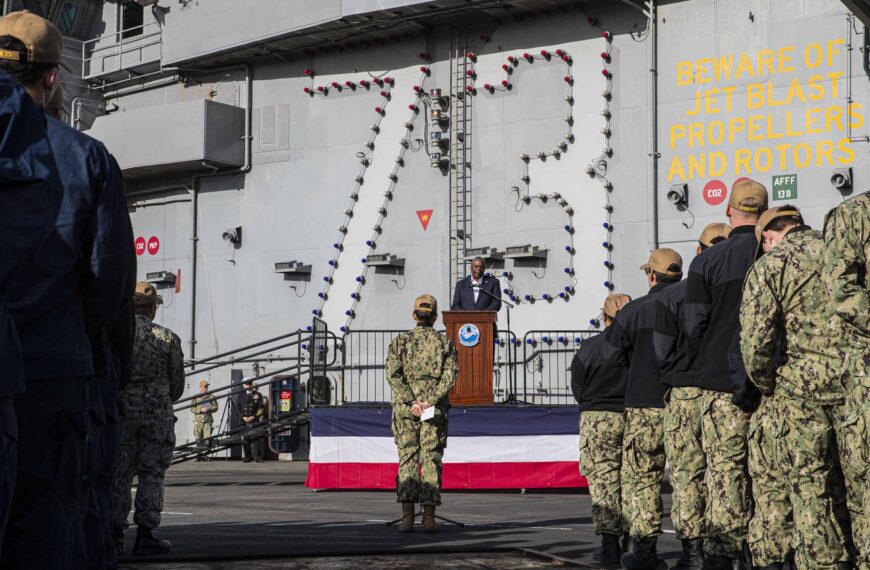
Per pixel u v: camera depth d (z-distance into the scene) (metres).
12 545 3.36
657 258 6.77
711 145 15.34
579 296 16.38
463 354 13.46
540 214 16.84
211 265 20.94
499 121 17.41
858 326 4.13
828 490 4.79
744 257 5.65
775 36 14.88
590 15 16.55
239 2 19.61
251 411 19.92
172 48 20.83
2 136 3.04
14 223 2.97
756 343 4.86
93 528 4.37
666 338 5.98
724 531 5.60
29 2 22.25
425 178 18.22
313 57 19.78
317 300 19.38
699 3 15.52
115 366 5.23
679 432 6.00
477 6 17.02
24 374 3.20
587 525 9.34
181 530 8.86
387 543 7.84
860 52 14.23
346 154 19.25
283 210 20.00
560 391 16.31
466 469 13.30
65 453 3.47
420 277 18.12
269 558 6.84
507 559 6.92
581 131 16.55
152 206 21.98
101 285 3.74
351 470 13.55
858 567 4.46
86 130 23.22
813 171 14.52
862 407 4.12
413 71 18.52
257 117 20.52
